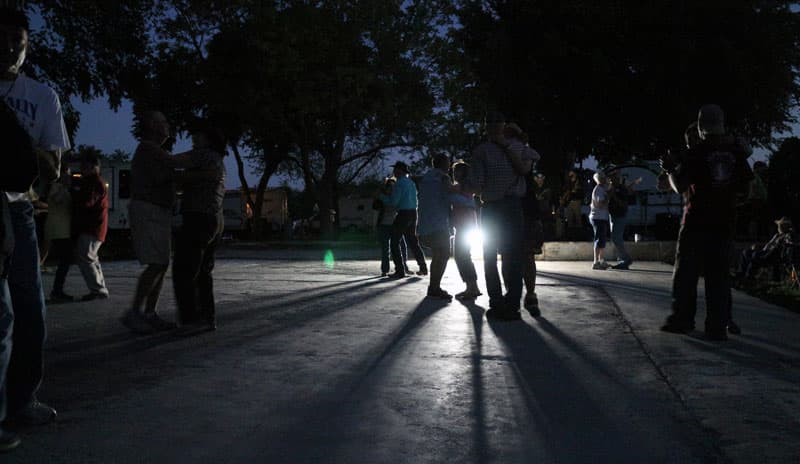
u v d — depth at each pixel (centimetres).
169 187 568
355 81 2881
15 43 321
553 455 282
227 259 1689
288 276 1131
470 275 802
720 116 543
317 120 3284
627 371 431
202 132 570
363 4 2911
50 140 336
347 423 325
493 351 496
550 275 1130
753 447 288
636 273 1177
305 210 4931
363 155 3378
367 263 1504
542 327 601
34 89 333
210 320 583
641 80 2948
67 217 805
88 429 316
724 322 531
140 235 558
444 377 416
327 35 2894
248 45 2861
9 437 287
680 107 2950
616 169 1305
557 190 2675
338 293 870
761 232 1827
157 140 577
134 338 553
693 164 543
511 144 651
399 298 816
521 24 3038
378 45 3000
